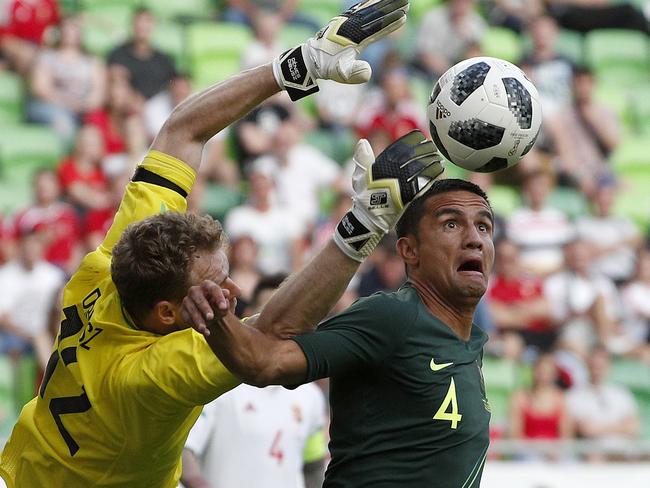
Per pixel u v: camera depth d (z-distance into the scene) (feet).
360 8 46.75
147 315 44.39
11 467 48.60
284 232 131.23
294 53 47.34
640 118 163.73
